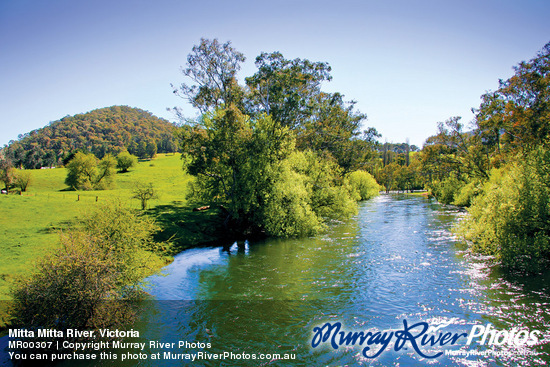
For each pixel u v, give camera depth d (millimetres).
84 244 12359
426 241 27219
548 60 39062
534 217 19453
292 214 30766
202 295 16297
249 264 21672
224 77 42000
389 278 18016
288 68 45469
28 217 31594
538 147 21719
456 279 17438
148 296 16172
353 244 26875
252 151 31281
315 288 16922
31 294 11156
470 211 24031
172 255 24719
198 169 31531
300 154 37469
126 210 15594
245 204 30797
